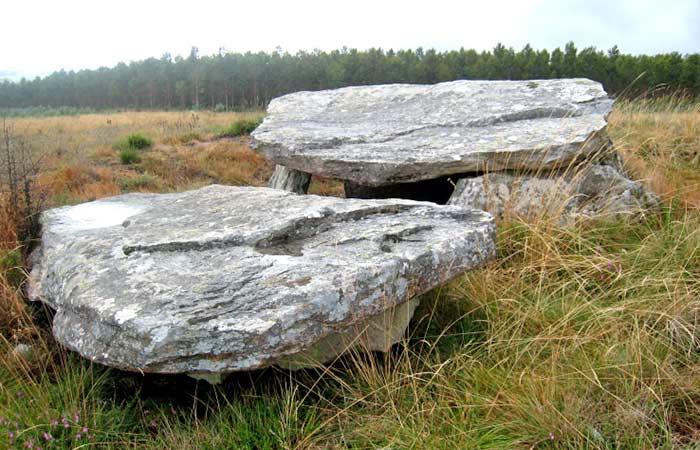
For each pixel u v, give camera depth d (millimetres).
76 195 6488
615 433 2334
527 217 4305
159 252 3072
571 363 2768
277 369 2811
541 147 4438
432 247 2941
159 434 2521
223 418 2582
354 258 2809
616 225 4301
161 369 2375
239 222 3383
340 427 2492
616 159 5078
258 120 12109
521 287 3539
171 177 8375
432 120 5605
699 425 2418
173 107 37469
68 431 2488
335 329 2568
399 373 2785
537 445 2326
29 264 3830
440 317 3299
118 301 2594
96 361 2506
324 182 7371
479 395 2627
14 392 2801
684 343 2889
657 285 3318
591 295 3496
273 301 2496
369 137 5324
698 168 5867
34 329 3238
